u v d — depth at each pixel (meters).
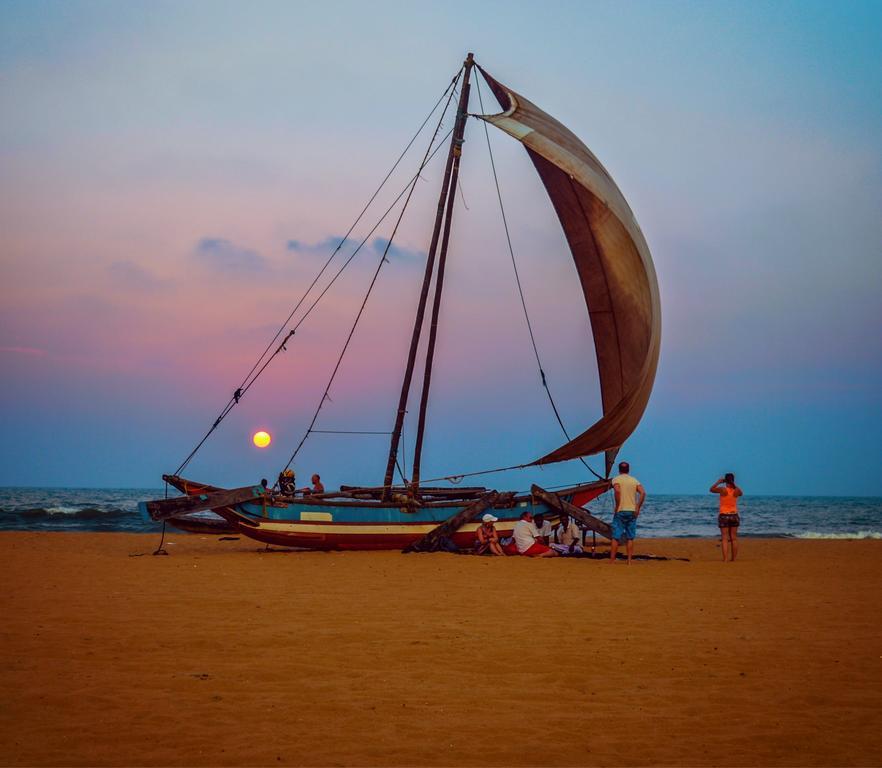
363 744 5.82
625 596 12.78
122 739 5.84
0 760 5.40
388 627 9.85
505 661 8.21
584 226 25.45
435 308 23.30
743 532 46.75
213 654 8.37
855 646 8.98
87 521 44.19
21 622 9.96
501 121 23.84
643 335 25.05
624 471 18.72
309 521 20.61
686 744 5.90
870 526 53.81
